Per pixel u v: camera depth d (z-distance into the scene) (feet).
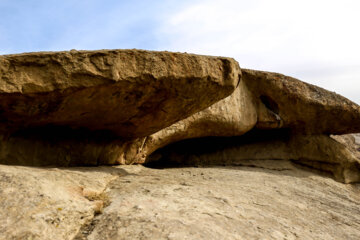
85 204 8.43
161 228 7.54
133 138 18.15
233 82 12.76
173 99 12.61
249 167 25.36
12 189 7.63
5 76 8.87
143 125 15.33
